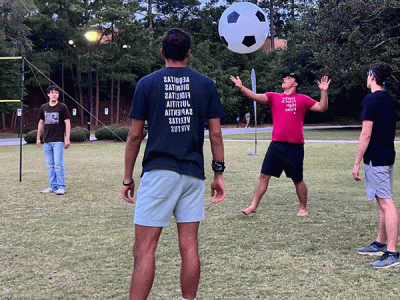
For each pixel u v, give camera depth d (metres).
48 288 3.33
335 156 14.18
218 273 3.64
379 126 3.87
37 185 8.56
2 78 32.22
